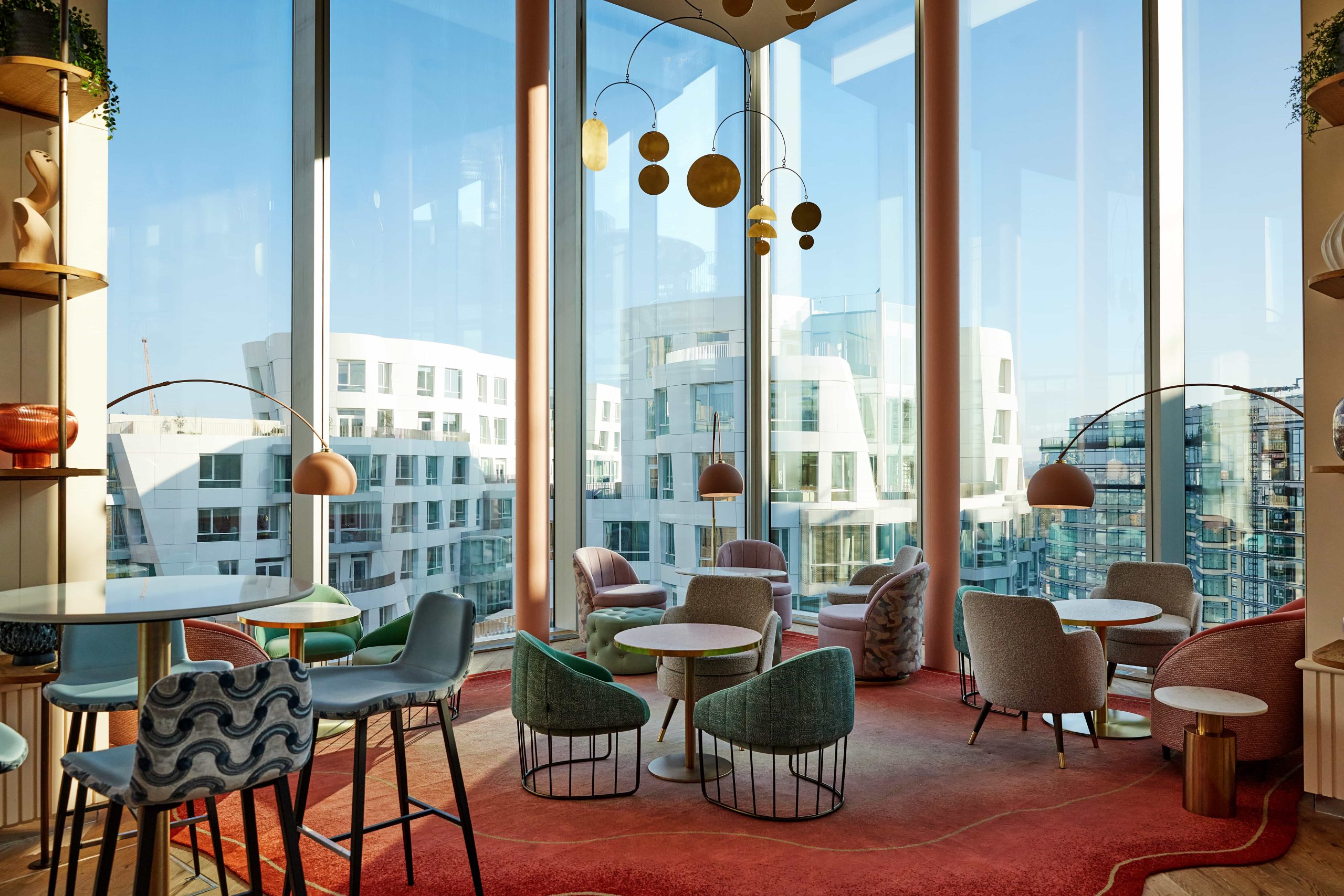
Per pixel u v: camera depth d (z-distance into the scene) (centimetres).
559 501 703
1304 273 375
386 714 512
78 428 352
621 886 295
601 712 364
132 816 361
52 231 351
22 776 341
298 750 208
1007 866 310
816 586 752
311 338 568
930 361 608
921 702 539
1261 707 358
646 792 384
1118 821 351
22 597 223
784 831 341
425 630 288
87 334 375
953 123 596
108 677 289
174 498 527
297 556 568
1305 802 377
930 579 619
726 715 356
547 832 339
